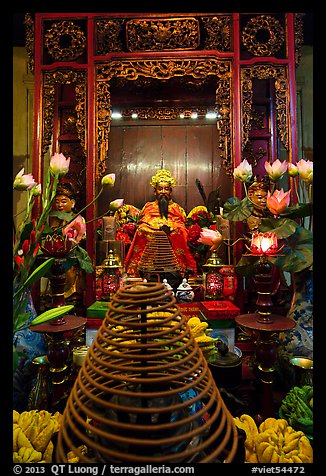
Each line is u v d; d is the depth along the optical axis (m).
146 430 0.41
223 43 1.72
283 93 1.70
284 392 1.24
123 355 0.48
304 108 2.20
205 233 1.45
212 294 1.44
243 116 1.69
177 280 1.37
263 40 1.87
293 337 1.21
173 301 0.53
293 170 1.24
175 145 2.21
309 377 1.06
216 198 1.92
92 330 1.22
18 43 2.19
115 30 1.72
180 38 1.72
